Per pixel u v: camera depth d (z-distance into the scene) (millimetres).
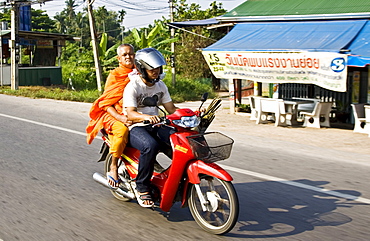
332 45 11367
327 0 14117
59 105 16078
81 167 7117
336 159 7992
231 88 14938
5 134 9797
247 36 13578
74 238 4316
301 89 14984
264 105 12484
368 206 5348
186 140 4289
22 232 4457
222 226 4324
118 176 5121
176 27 16516
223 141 4359
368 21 12531
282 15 13789
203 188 4562
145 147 4520
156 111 4977
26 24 32656
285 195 5758
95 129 5074
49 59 28609
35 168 7016
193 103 21047
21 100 17656
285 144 9359
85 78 27594
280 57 11734
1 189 5910
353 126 13141
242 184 6246
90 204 5359
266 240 4277
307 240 4277
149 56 4566
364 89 13625
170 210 5152
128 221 4797
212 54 13094
